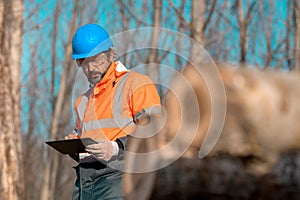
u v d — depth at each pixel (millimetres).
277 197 1007
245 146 1020
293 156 1008
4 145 10641
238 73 1084
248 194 1009
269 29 13805
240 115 1030
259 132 1016
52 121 20016
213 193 1026
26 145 22922
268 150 1012
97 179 4008
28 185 22234
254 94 1037
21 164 10766
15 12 12219
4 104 10898
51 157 20109
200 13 11516
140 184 1126
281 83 1056
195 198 1032
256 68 1103
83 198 4062
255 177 1009
